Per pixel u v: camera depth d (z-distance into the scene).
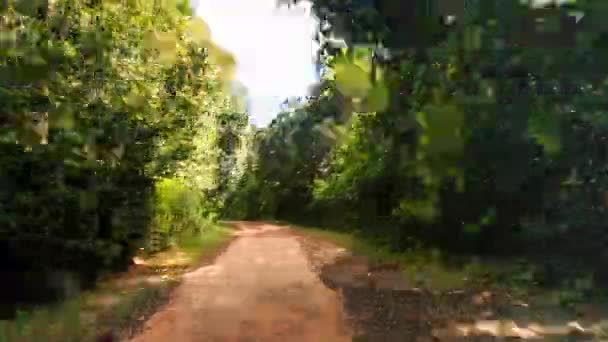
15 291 9.35
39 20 6.95
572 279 7.21
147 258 17.41
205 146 21.97
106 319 8.47
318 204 38.03
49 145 8.96
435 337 7.08
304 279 13.48
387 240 17.59
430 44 3.20
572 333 6.16
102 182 11.38
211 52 13.16
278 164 56.12
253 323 8.53
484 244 9.85
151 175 14.37
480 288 9.37
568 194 5.85
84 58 8.38
